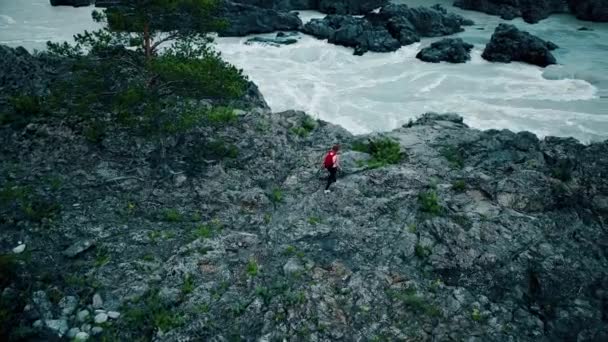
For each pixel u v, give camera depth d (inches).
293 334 597.0
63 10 2760.8
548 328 639.8
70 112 946.1
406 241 740.0
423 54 2102.6
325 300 637.9
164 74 814.5
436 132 1109.1
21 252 681.6
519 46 2066.9
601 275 717.3
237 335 594.2
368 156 971.9
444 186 860.6
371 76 1926.7
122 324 593.0
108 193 827.4
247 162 939.3
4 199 781.9
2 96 1165.7
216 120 1032.2
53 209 767.1
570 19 2812.5
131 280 652.7
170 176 872.3
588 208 847.7
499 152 1019.3
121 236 728.3
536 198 836.0
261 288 641.0
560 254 738.2
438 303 649.6
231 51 2169.0
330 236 753.0
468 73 1955.0
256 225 781.9
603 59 2074.3
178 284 654.5
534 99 1688.0
